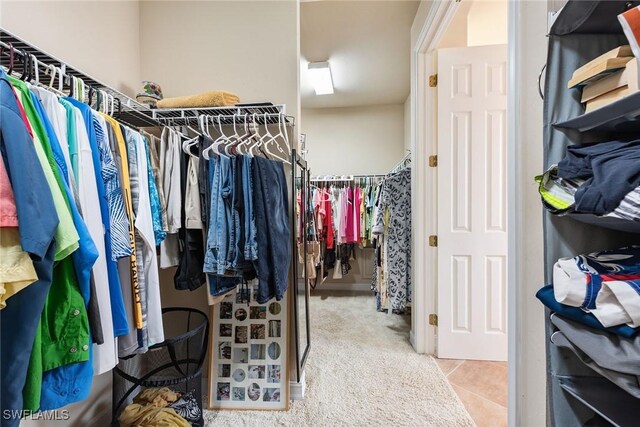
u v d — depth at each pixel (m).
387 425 1.40
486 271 2.00
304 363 1.81
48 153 0.64
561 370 0.81
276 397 1.55
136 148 0.98
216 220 1.22
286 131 1.61
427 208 2.13
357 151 4.12
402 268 2.57
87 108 0.80
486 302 2.00
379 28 2.39
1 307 0.52
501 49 1.97
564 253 0.81
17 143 0.55
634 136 0.80
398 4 2.14
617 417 0.67
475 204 2.00
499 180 1.98
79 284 0.66
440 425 1.40
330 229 3.42
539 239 0.91
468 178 2.01
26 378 0.60
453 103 2.02
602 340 0.62
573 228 0.81
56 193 0.61
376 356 2.08
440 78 2.03
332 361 2.00
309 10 2.19
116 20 1.62
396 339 2.37
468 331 2.02
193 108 1.49
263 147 1.67
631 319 0.57
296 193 1.69
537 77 0.92
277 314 1.64
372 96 3.79
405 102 3.95
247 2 1.79
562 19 0.77
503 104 1.97
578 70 0.76
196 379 1.35
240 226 1.25
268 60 1.77
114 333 0.80
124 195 0.89
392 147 4.07
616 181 0.56
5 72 0.67
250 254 1.24
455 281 2.03
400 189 2.59
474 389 1.68
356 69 3.07
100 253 0.77
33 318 0.58
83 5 1.40
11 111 0.57
